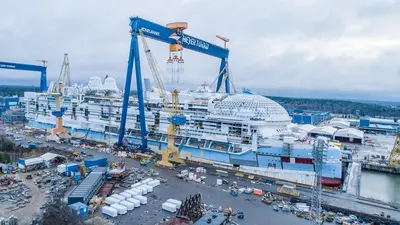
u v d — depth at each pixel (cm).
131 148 12069
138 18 10494
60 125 14375
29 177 8500
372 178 11475
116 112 13675
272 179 8950
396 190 9819
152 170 9519
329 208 6950
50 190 7550
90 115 14638
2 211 6231
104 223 5828
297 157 8825
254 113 9781
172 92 10888
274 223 6075
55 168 9650
